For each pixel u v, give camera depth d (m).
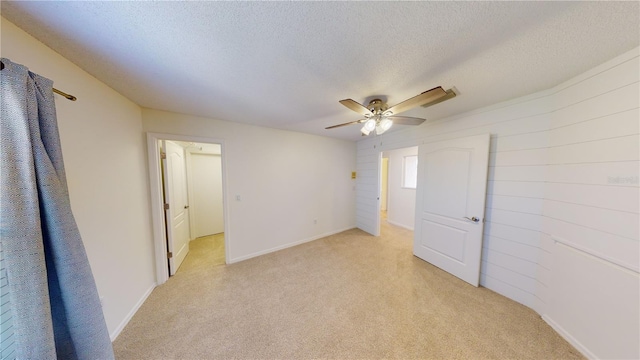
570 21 0.94
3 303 0.86
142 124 2.13
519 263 1.94
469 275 2.29
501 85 1.65
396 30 1.01
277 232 3.27
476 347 1.47
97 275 1.41
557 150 1.64
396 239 3.80
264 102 2.01
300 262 2.85
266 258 2.98
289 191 3.38
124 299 1.69
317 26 0.98
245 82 1.58
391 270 2.61
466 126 2.34
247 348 1.47
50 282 0.96
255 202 3.01
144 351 1.44
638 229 1.14
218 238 3.95
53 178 0.91
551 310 1.66
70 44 1.09
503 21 0.95
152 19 0.92
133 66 1.33
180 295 2.10
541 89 1.74
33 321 0.83
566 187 1.56
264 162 3.07
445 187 2.53
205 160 4.05
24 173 0.81
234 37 1.06
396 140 3.40
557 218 1.63
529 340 1.52
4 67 0.77
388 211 5.17
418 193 2.92
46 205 0.89
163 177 2.39
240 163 2.83
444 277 2.44
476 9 0.88
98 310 1.04
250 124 2.89
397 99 1.90
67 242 0.94
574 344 1.45
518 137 1.92
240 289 2.20
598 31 1.01
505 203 2.03
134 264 1.87
